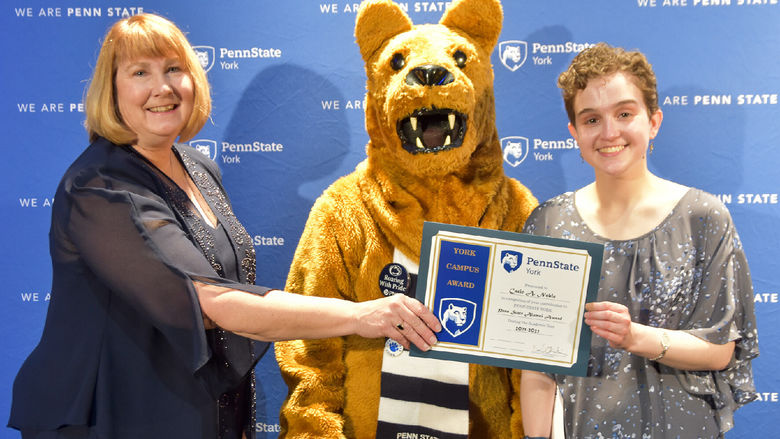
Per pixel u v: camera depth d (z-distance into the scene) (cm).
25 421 130
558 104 197
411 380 156
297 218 204
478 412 160
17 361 207
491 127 166
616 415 130
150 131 140
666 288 129
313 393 158
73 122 204
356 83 200
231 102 202
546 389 141
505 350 133
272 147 203
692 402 131
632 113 131
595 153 135
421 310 134
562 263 131
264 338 133
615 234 136
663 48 193
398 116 150
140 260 123
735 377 135
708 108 193
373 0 165
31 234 205
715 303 130
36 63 203
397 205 163
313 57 200
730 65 192
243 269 154
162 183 138
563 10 194
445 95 145
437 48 154
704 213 132
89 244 124
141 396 130
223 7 200
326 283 162
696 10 192
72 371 129
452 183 161
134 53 137
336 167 202
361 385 161
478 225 160
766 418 193
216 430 136
